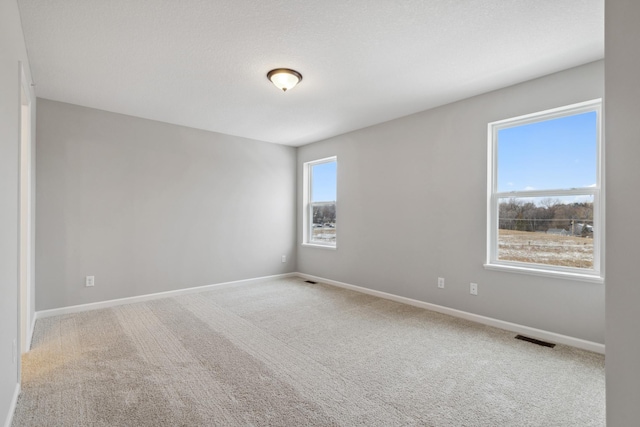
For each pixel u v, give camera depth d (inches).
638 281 38.8
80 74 113.6
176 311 144.6
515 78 116.7
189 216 177.3
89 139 146.3
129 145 157.5
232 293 177.3
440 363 95.4
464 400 76.8
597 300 102.3
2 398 60.6
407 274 157.3
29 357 97.9
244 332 119.8
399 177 161.2
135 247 159.0
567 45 94.8
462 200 136.6
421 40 93.0
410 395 78.9
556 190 114.3
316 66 108.7
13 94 72.1
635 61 39.4
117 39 91.7
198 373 89.0
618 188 41.4
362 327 125.2
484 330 121.9
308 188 225.5
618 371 40.9
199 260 181.0
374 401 76.4
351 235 186.5
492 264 127.6
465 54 100.7
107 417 69.7
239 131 187.5
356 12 80.4
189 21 83.5
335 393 79.7
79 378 85.7
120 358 97.7
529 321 117.0
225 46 96.0
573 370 90.9
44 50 97.0
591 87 103.9
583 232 108.3
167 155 169.8
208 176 184.9
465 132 135.9
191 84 122.5
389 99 137.3
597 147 105.7
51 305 136.8
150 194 163.8
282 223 220.1
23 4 75.7
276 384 83.7
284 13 80.5
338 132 189.9
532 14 80.9
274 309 148.1
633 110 39.6
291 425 67.7
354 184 184.9
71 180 141.6
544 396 78.4
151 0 75.1
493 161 130.3
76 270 142.9
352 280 185.9
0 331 59.1
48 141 136.2
